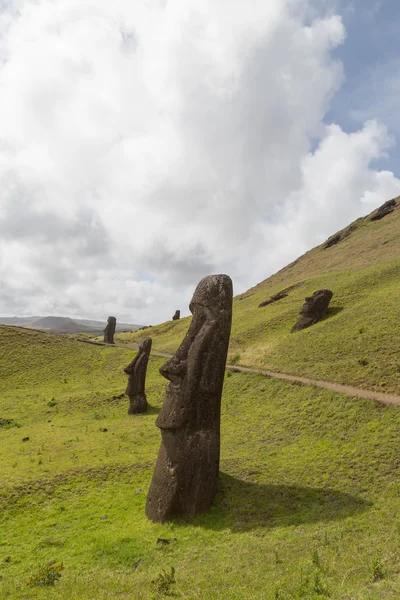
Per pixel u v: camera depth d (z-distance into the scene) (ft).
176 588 27.55
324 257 317.83
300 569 27.14
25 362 149.28
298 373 97.91
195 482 42.91
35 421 95.71
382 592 21.89
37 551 37.17
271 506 42.68
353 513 38.06
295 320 160.04
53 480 52.44
